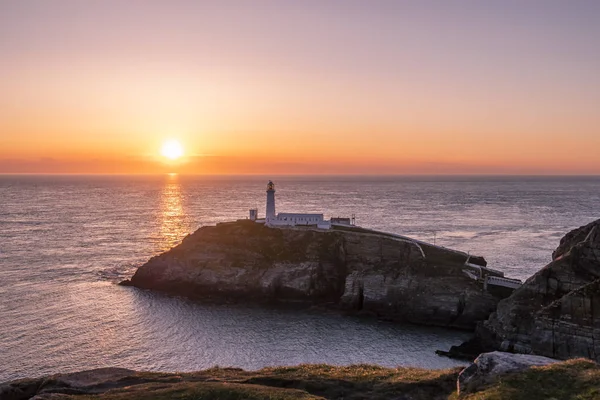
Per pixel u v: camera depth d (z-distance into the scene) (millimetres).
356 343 82500
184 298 107375
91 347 78188
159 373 49375
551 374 36281
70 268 130375
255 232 124375
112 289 112375
